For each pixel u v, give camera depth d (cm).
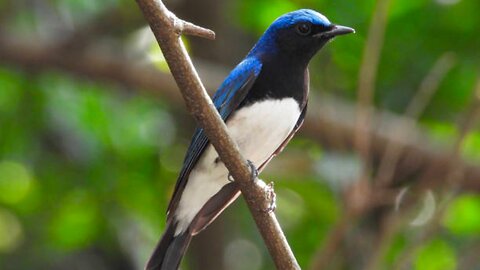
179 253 995
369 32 1102
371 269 1123
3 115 1466
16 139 1467
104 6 1429
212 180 1001
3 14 1450
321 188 1364
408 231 1308
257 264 1459
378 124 1302
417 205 1243
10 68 1431
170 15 778
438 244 1405
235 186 1008
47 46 1385
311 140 1370
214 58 1464
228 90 997
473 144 1379
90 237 1452
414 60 1359
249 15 1409
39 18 1457
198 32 787
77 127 1432
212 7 1437
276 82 999
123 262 1484
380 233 1175
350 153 1318
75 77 1410
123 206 1452
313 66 1379
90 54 1384
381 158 1305
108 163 1450
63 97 1434
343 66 1382
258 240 1465
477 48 1364
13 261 1486
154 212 1452
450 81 1373
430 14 1347
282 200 1427
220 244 1427
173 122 1492
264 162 1031
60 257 1492
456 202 1396
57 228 1454
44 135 1469
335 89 1399
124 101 1466
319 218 1394
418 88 1362
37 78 1441
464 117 1201
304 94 1020
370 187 1125
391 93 1367
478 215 1409
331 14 1347
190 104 812
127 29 1442
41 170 1473
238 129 993
